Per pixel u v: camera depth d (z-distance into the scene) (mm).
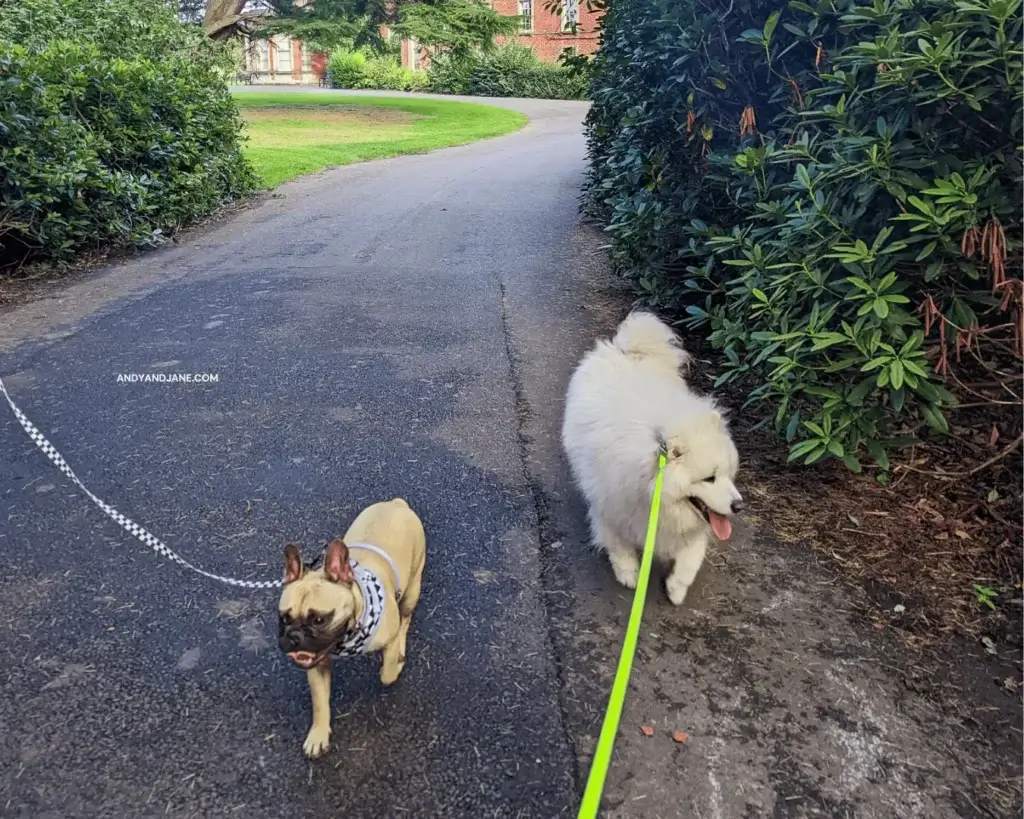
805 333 2686
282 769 1836
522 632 2297
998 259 2426
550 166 12250
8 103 5867
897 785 1840
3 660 2145
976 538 2707
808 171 2945
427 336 4770
